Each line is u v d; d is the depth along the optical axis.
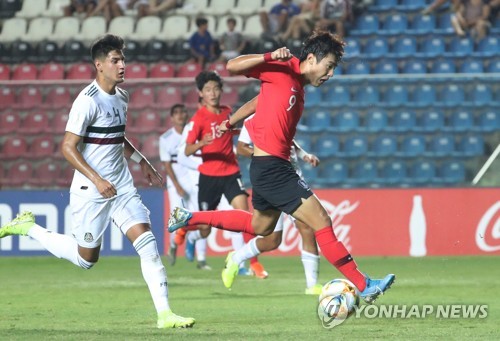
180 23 79.19
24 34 81.25
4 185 63.44
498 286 39.22
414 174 63.28
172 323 25.50
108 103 25.77
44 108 65.62
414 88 66.12
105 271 49.75
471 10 75.25
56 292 37.97
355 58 73.44
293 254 59.06
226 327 25.84
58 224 59.16
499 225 57.44
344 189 57.97
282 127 25.98
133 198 26.17
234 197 43.88
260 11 76.75
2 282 43.31
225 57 74.12
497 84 64.75
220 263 55.19
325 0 74.94
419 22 77.31
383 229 57.69
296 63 25.83
